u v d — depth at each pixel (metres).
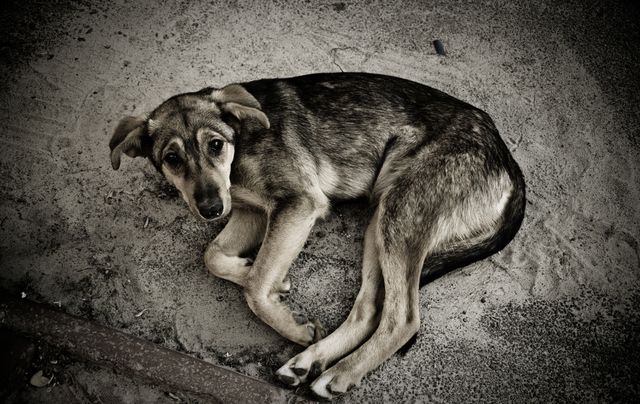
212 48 1.73
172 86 1.69
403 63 1.71
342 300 1.47
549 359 1.41
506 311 1.45
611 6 1.78
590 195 1.55
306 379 1.36
